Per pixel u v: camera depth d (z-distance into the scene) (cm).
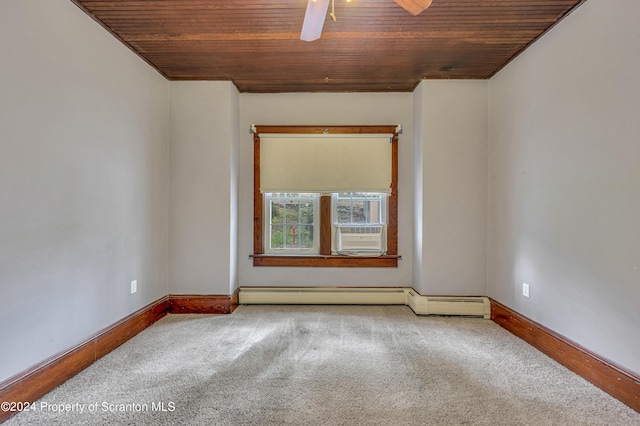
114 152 256
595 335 204
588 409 179
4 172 167
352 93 375
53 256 197
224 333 287
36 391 184
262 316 332
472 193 341
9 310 170
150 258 310
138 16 230
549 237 245
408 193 376
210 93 342
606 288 196
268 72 326
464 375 215
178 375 214
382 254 379
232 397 189
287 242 390
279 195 388
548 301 246
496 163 323
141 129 294
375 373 217
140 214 293
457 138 340
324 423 167
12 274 172
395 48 278
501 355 245
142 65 294
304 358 239
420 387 200
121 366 225
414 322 316
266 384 203
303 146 375
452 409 179
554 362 234
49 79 194
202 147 342
